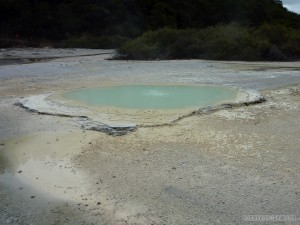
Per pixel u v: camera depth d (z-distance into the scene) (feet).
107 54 130.62
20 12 193.36
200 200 20.59
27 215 19.51
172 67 80.69
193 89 51.34
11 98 48.11
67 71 76.02
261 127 33.86
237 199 20.58
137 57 109.19
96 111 39.24
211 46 108.58
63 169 25.34
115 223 18.65
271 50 103.96
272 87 54.19
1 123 36.52
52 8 197.67
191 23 199.21
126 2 201.77
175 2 199.93
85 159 26.91
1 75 70.74
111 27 195.31
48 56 121.19
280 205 19.84
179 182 22.81
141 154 27.55
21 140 31.50
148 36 118.83
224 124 34.78
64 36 192.13
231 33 118.01
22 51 142.92
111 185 22.68
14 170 25.39
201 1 207.10
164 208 19.90
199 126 34.17
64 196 21.53
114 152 28.12
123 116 37.04
